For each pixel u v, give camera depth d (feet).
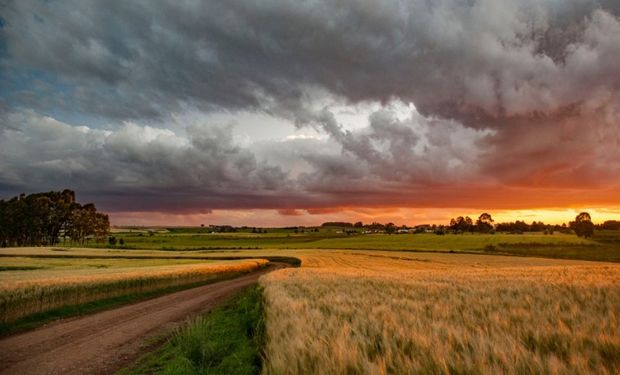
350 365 15.81
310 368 16.40
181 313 57.62
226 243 511.81
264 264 240.94
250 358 26.43
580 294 36.68
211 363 26.53
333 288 53.83
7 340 39.27
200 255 288.10
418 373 15.05
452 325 22.30
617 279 61.36
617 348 16.62
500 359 15.47
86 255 251.60
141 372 27.35
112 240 472.03
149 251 333.62
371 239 521.65
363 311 29.66
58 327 46.83
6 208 388.57
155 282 93.20
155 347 35.58
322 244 476.95
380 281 66.44
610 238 431.84
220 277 146.00
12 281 63.72
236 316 49.49
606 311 27.71
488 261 247.70
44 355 33.01
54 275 94.84
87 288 65.82
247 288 98.37
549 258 283.59
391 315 27.02
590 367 14.84
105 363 30.35
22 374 27.71
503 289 44.86
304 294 47.37
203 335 29.68
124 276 82.74
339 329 22.59
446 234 581.94
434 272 111.34
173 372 24.90
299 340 19.30
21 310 49.75
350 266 207.62
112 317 54.60
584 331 19.57
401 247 402.72
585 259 283.18
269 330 25.48
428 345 17.66
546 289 42.78
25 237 424.46
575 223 453.58
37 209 400.47
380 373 14.60
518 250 351.67
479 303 33.73
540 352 17.33
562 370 13.71
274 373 16.63
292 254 321.52
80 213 435.53
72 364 30.14
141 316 55.26
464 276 83.05
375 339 20.62
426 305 33.81
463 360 15.96
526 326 22.13
